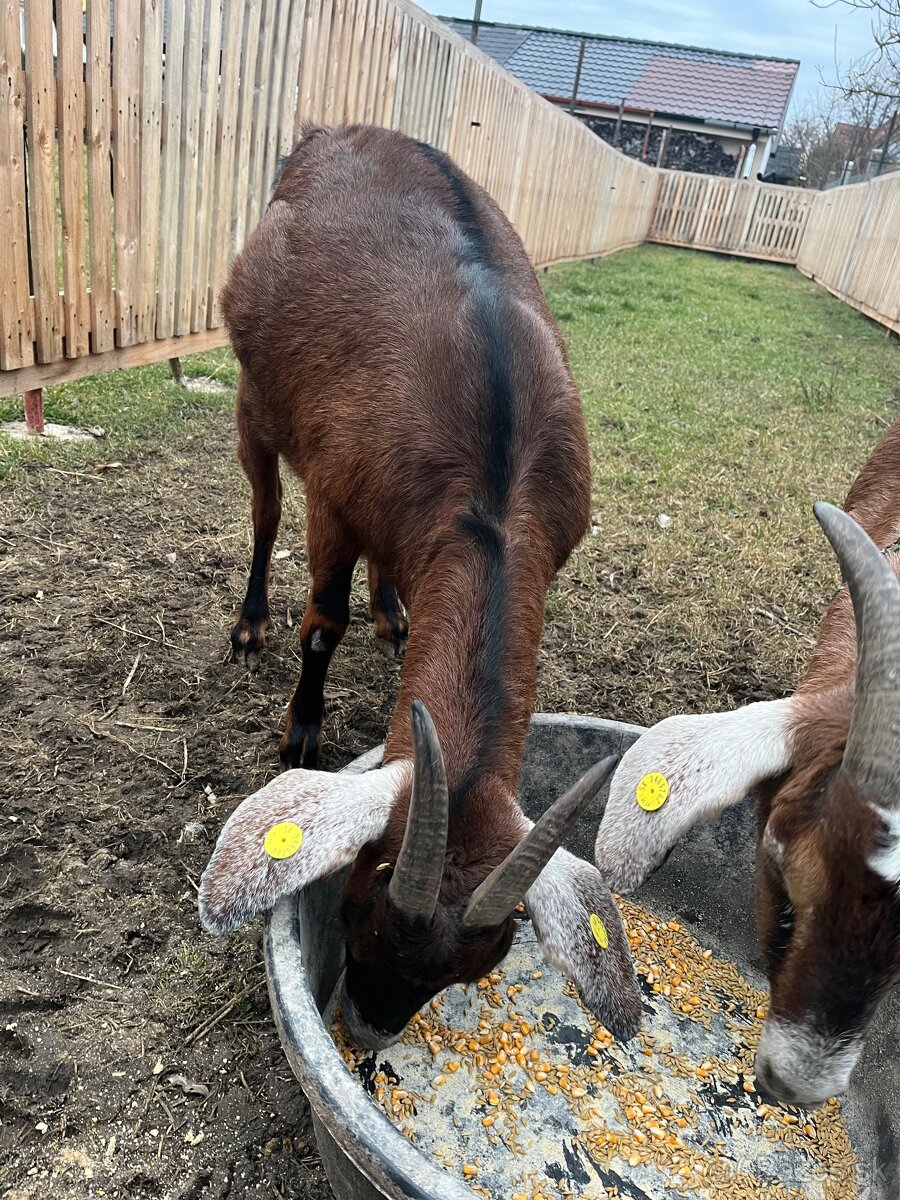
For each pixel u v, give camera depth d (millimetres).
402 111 2965
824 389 3520
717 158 10977
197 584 1612
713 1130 968
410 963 732
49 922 1008
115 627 1457
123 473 1901
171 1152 836
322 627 1184
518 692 882
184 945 1010
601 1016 789
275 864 740
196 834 1137
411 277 1108
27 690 1302
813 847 728
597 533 2021
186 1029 932
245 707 1359
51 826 1111
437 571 942
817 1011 709
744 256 9195
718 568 1945
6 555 1577
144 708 1318
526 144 4320
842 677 926
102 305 1982
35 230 1759
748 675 1635
